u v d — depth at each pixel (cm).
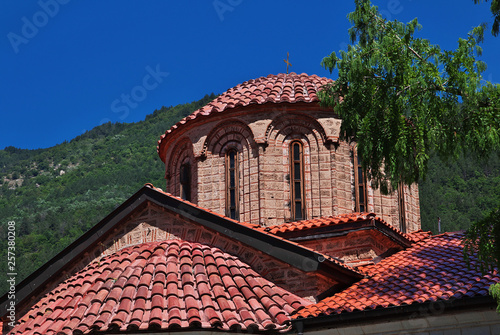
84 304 1436
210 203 2052
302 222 1800
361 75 1419
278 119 2028
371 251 1683
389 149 1359
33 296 1725
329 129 2009
